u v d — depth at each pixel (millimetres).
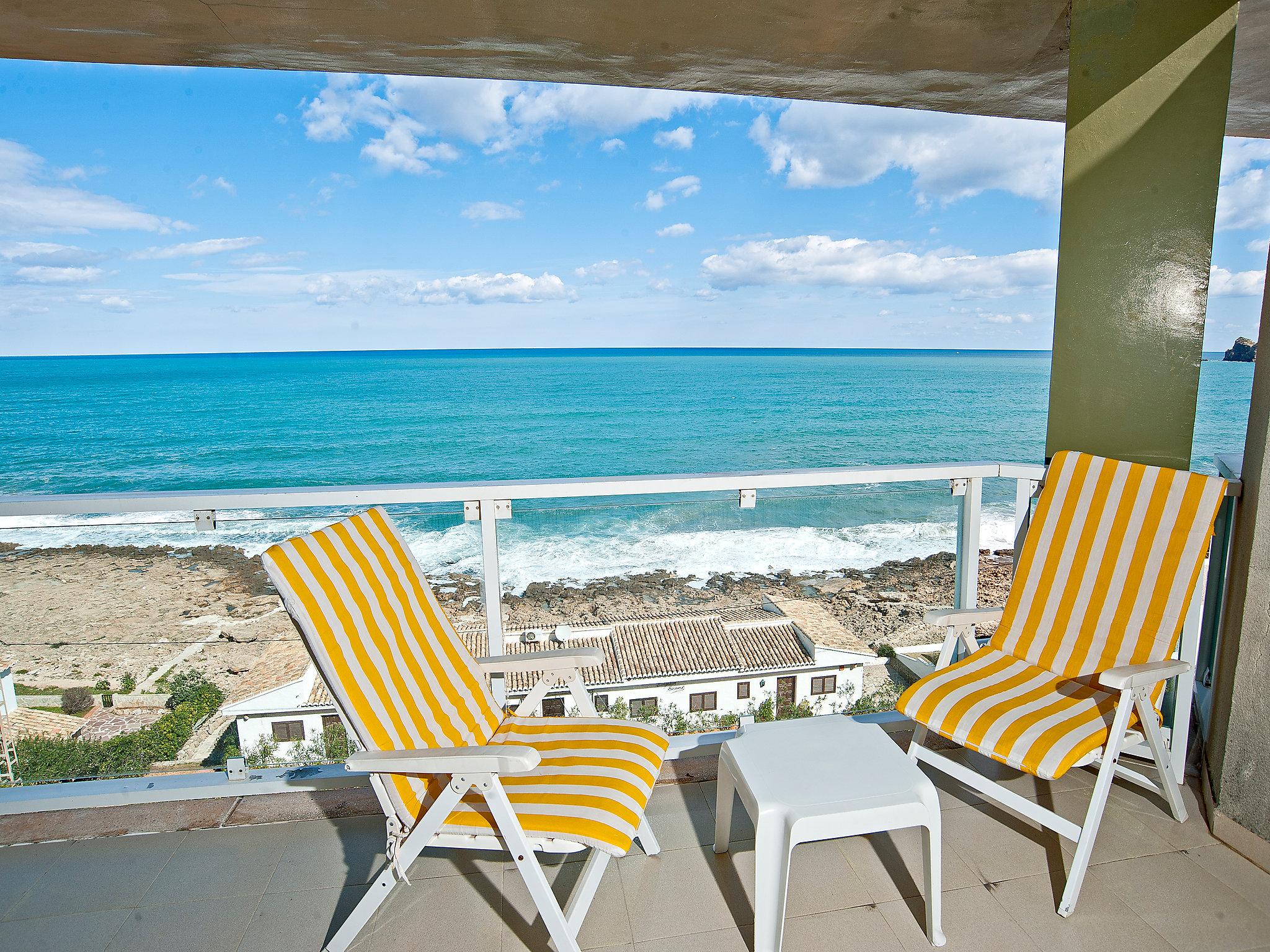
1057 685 2176
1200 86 2273
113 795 2344
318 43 2617
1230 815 2096
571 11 2410
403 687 1824
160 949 1789
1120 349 2527
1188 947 1739
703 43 2672
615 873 2043
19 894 1985
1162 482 2170
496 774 1521
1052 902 1897
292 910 1918
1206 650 2648
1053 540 2354
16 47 2633
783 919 1636
